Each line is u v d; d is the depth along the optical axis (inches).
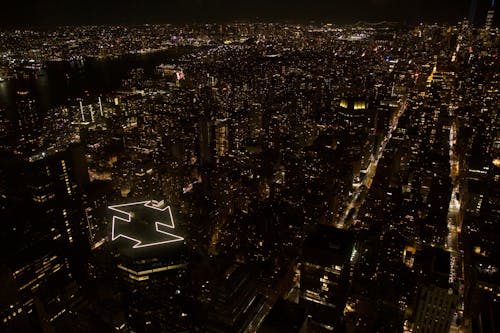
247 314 3088.1
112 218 4057.6
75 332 3088.1
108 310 3257.9
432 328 3422.7
